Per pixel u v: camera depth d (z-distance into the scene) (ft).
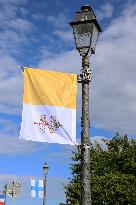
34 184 75.15
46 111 28.78
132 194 91.15
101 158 103.55
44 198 76.54
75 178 101.40
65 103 29.07
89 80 28.27
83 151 26.94
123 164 101.81
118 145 107.65
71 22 29.09
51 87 29.25
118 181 92.94
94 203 92.07
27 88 29.14
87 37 28.68
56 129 28.58
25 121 28.48
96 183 93.15
